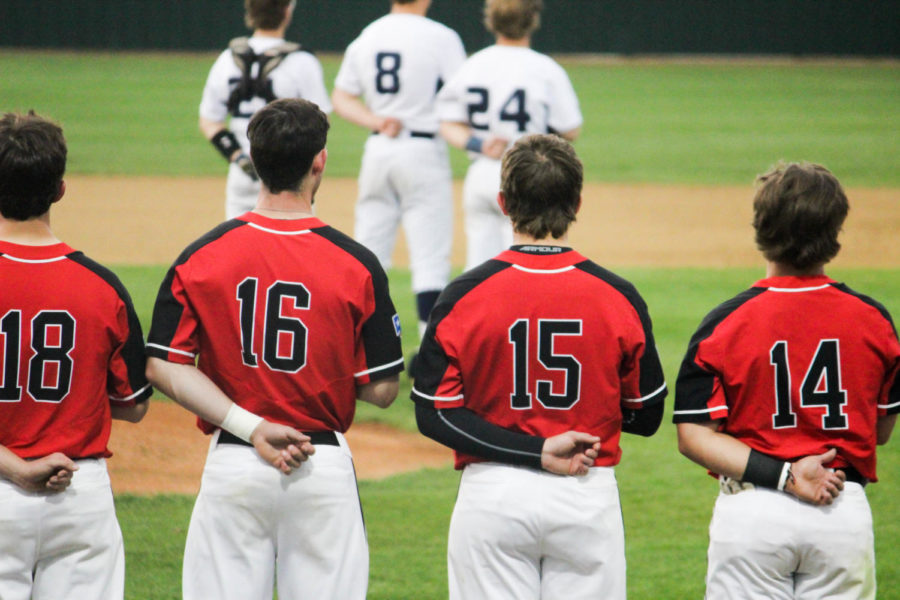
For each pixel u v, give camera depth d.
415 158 23.86
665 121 82.75
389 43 23.66
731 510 9.89
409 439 21.33
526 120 22.39
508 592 9.84
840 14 128.75
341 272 10.23
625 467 19.73
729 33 130.25
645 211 51.25
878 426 10.39
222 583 9.98
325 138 10.53
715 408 9.97
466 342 9.87
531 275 9.98
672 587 14.84
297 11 125.44
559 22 130.50
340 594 10.12
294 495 9.98
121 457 19.62
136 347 10.41
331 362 10.20
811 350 9.79
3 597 9.57
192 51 128.12
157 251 39.84
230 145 22.52
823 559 9.62
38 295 9.78
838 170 61.62
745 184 58.94
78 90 91.94
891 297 33.12
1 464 9.46
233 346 10.10
